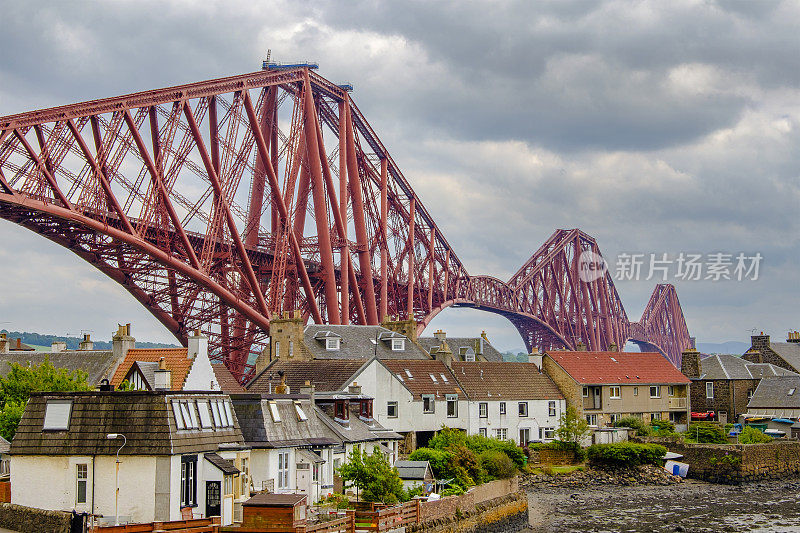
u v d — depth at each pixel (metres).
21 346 113.62
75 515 44.06
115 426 47.75
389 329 105.44
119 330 79.00
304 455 60.16
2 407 68.44
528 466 93.81
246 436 57.28
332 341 94.81
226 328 119.25
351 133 149.00
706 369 130.50
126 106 95.56
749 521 75.19
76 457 47.50
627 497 85.62
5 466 60.12
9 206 85.50
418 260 188.12
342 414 70.00
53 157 88.81
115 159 95.56
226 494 49.62
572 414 97.56
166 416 47.44
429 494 63.75
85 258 101.12
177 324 112.69
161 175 99.38
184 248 103.88
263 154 116.50
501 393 98.19
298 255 121.00
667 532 70.06
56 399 48.88
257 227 125.38
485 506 66.00
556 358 107.31
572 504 81.31
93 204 92.50
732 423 124.44
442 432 84.19
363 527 50.53
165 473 46.59
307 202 138.50
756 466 97.19
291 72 127.38
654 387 114.75
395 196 174.62
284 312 98.06
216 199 107.12
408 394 87.00
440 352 97.75
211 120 111.25
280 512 45.50
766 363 134.38
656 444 98.75
